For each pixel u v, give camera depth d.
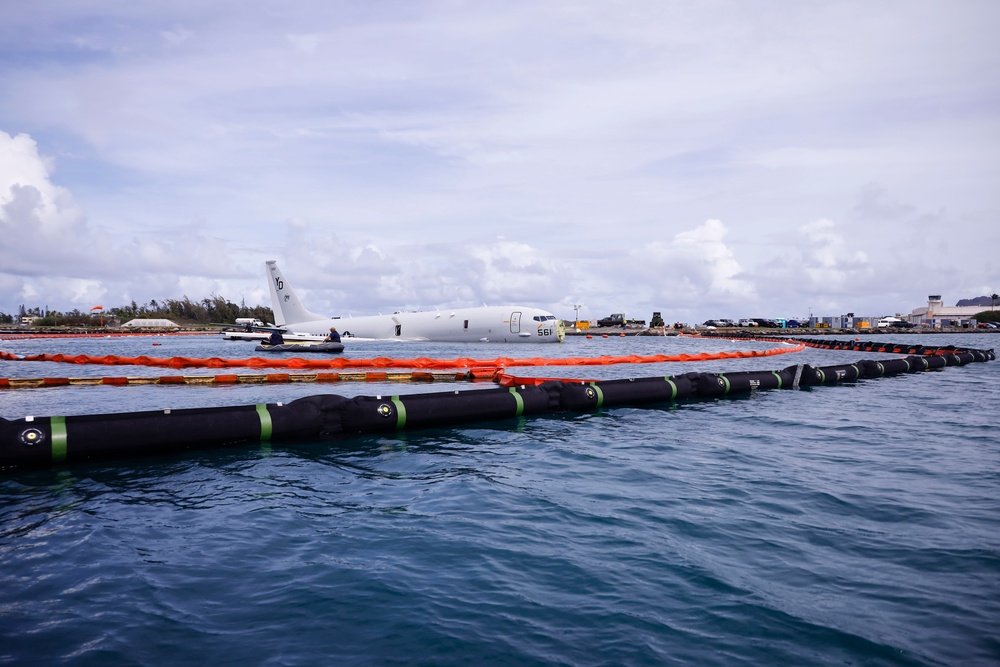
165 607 4.79
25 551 5.98
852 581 5.27
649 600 4.90
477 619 4.59
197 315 196.25
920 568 5.54
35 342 77.88
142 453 10.06
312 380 23.20
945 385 22.38
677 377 18.02
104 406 16.12
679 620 4.58
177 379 22.39
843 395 19.00
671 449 10.81
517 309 56.72
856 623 4.54
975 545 6.11
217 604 4.84
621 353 48.78
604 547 6.02
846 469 9.34
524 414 14.28
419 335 60.47
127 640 4.29
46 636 4.34
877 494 7.94
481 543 6.13
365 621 4.55
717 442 11.46
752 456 10.24
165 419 10.27
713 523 6.77
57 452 9.38
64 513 7.20
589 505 7.43
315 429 11.55
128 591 5.07
